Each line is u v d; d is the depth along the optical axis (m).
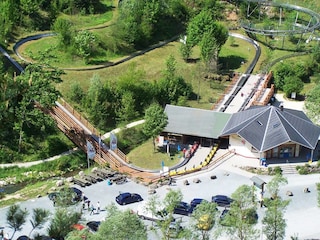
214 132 138.12
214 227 89.75
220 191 120.38
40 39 185.88
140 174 129.12
